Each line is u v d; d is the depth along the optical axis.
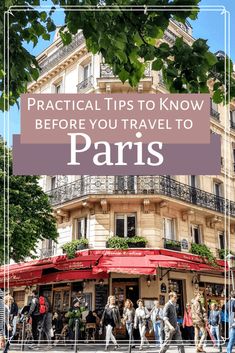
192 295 20.47
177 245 20.83
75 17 4.73
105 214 20.36
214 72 4.77
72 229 21.52
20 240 17.06
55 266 17.72
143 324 13.77
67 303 20.20
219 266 21.92
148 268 16.84
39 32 5.30
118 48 4.50
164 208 20.84
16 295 23.64
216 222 23.45
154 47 4.70
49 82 26.45
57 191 22.33
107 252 19.61
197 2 4.43
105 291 19.14
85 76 24.00
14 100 5.51
